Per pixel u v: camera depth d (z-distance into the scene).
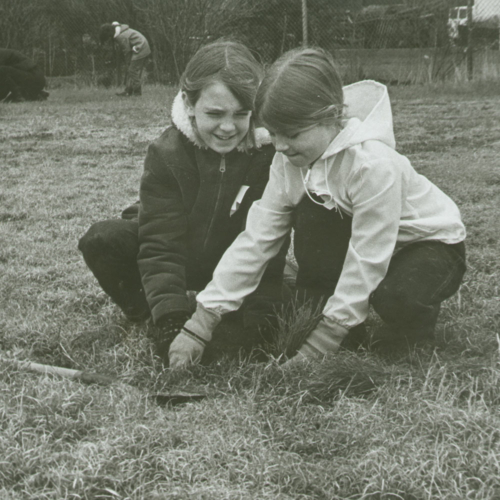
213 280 2.46
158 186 2.56
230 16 14.55
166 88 14.52
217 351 2.56
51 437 1.94
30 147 7.80
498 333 2.66
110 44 16.38
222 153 2.51
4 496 1.71
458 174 5.61
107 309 3.02
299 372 2.29
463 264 2.46
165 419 2.04
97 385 2.28
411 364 2.37
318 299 2.63
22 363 2.41
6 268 3.62
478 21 14.05
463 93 12.10
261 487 1.74
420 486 1.70
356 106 2.46
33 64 13.05
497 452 1.80
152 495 1.70
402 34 14.05
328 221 2.48
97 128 9.22
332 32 14.22
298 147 2.26
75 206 5.07
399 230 2.41
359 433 1.93
